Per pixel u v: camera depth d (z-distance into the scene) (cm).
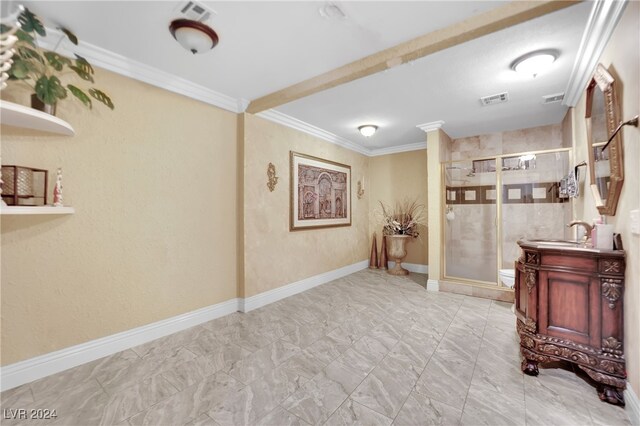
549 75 250
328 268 441
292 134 375
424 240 498
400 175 520
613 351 163
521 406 160
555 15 175
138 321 234
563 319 181
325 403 163
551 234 354
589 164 228
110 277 219
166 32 188
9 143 175
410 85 271
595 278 170
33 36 177
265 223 335
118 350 222
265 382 183
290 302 342
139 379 186
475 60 226
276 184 349
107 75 216
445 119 368
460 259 402
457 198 408
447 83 266
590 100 229
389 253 489
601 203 205
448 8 166
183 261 266
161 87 246
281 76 250
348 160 490
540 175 360
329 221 439
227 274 305
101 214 213
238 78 254
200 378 187
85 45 199
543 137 392
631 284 155
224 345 234
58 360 194
